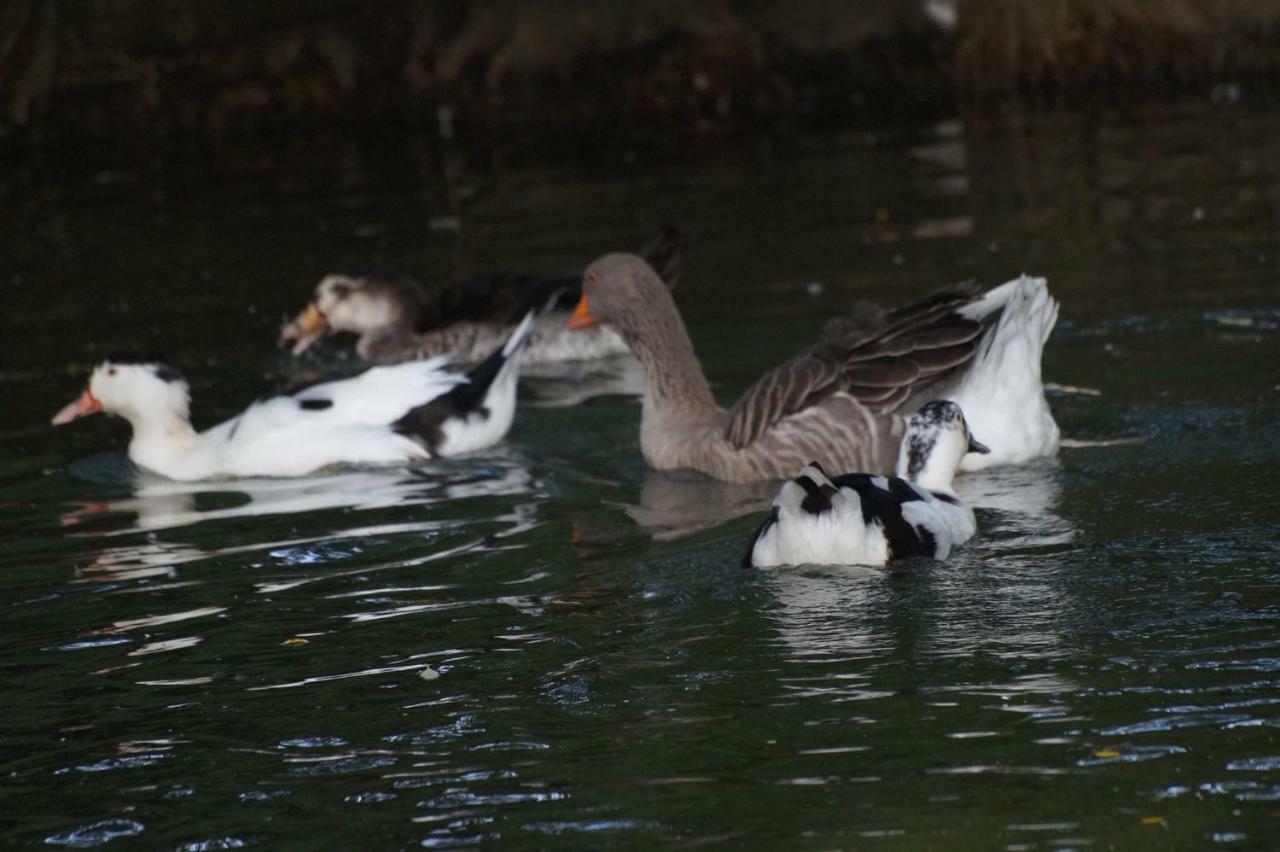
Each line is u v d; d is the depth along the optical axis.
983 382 12.39
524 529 12.16
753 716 8.39
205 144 33.19
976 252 19.95
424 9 34.06
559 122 33.25
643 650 9.39
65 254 24.23
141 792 8.05
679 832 7.30
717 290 19.44
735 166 27.62
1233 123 26.50
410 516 12.69
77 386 17.20
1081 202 22.05
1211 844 6.91
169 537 12.44
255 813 7.76
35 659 9.97
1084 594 9.70
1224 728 7.89
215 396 16.92
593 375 17.64
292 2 33.56
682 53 33.50
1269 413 13.14
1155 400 13.79
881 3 33.22
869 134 29.59
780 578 10.45
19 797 8.07
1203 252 18.78
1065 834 7.06
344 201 27.08
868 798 7.48
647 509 12.56
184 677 9.52
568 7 33.75
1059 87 31.95
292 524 12.66
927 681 8.64
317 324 19.11
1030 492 11.77
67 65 32.75
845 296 18.52
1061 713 8.16
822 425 12.94
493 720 8.60
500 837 7.36
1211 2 31.25
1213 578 9.77
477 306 19.03
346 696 9.06
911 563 10.45
